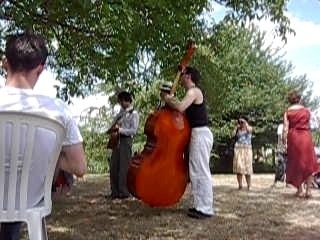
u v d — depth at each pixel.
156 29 6.23
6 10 5.20
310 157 8.47
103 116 19.62
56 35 6.99
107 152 19.48
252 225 6.27
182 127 6.49
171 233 5.80
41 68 2.68
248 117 26.39
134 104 8.73
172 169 6.44
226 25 8.20
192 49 6.54
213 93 9.20
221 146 25.66
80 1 4.47
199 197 6.61
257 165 27.12
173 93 6.46
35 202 2.63
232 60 25.20
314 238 5.71
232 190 9.46
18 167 2.56
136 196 6.45
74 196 8.28
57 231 5.84
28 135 2.54
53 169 2.67
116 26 5.59
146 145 6.54
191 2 6.75
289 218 6.73
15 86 2.61
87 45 6.95
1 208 2.56
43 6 5.29
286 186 10.18
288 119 8.62
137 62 6.92
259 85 26.62
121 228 6.02
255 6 7.67
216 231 5.93
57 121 2.59
